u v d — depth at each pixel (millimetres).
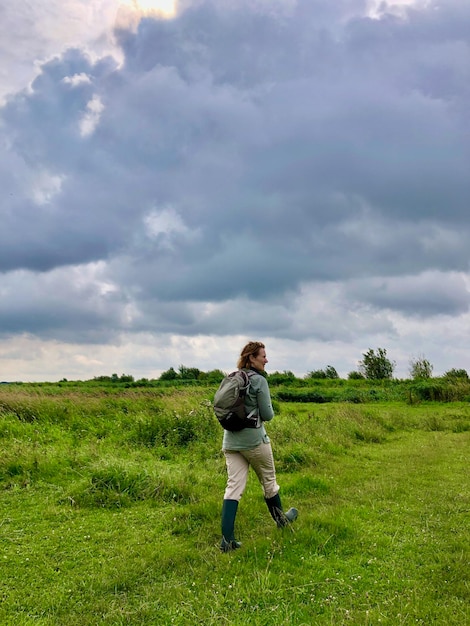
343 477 8664
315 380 36188
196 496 7359
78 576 4836
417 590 4379
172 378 40281
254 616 3971
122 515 6590
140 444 11062
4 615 4137
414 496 7367
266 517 6461
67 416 13523
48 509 6688
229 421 5562
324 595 4316
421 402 23906
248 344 6020
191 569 4895
